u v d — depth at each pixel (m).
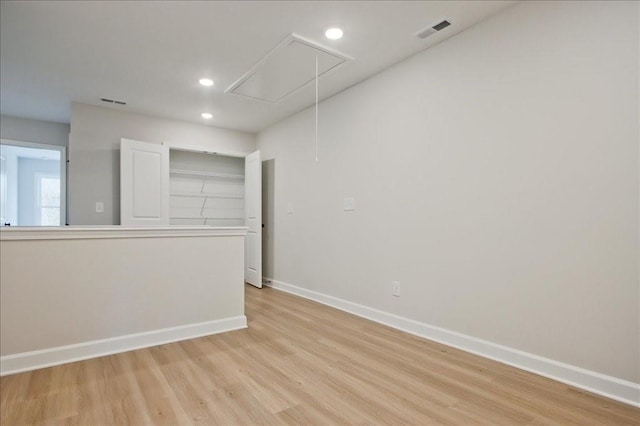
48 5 2.24
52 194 7.23
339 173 3.75
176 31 2.57
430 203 2.79
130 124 4.44
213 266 2.93
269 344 2.63
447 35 2.62
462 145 2.56
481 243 2.43
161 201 4.45
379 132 3.26
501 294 2.32
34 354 2.18
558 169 2.06
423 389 1.94
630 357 1.79
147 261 2.62
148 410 1.71
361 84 3.47
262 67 3.15
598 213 1.90
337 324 3.15
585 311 1.94
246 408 1.74
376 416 1.67
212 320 2.90
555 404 1.78
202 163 5.30
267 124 5.04
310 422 1.62
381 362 2.30
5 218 6.25
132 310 2.55
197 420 1.63
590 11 1.93
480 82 2.45
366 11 2.31
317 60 3.02
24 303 2.17
